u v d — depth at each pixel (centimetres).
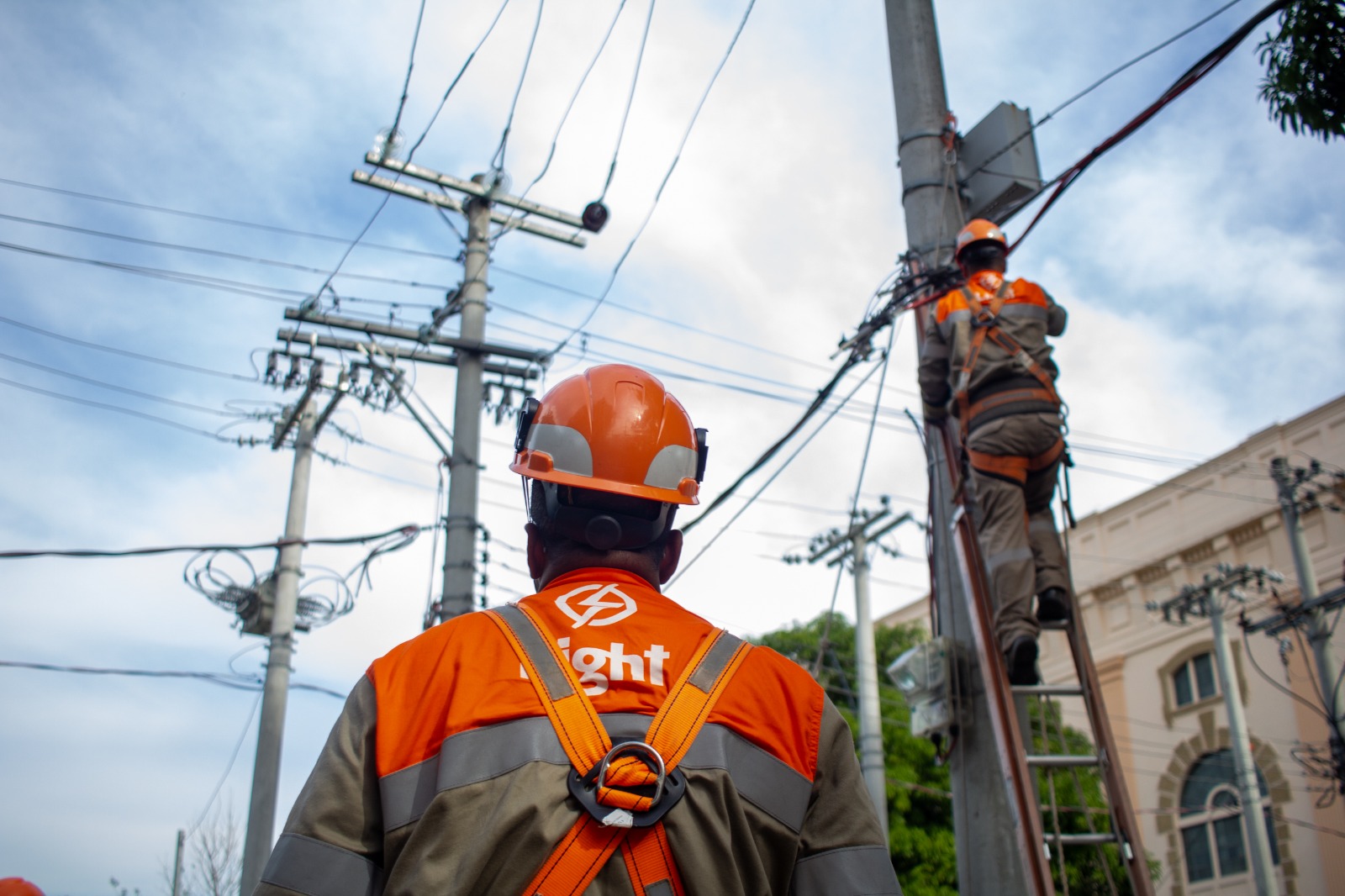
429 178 1416
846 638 2194
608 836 155
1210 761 2322
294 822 162
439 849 154
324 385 1482
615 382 224
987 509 570
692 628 187
